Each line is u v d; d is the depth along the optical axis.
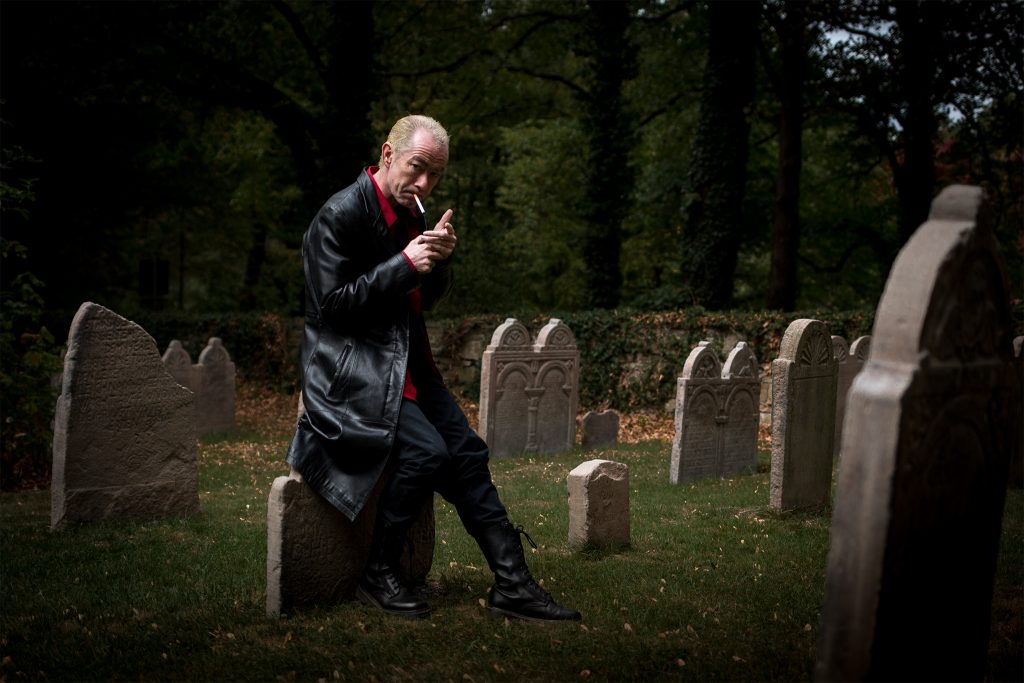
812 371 6.68
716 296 18.38
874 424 2.22
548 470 9.42
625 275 28.19
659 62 24.06
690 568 4.92
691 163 18.77
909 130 18.98
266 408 17.20
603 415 11.80
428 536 4.44
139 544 5.53
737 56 18.25
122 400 6.18
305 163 23.28
